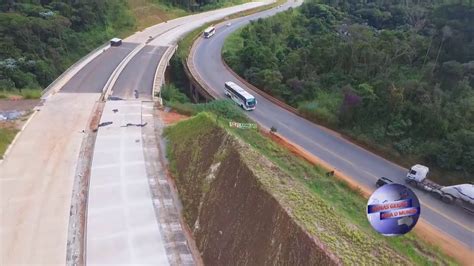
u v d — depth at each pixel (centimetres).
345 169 3048
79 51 5728
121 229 2242
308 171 2427
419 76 3766
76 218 2334
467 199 2509
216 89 4734
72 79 4503
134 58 5484
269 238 1791
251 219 1944
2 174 2670
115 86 4416
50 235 2191
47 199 2470
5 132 3139
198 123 3008
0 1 5466
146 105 3938
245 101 4097
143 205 2456
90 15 6188
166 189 2634
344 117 3644
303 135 3612
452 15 3962
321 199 1922
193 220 2319
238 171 2220
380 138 3350
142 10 7556
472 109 3062
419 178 2770
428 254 1822
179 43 6212
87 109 3741
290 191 1961
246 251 1878
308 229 1664
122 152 3025
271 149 2612
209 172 2455
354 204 2120
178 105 3925
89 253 2058
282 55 5450
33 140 3119
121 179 2695
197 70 5328
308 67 4578
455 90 3309
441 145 2966
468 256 2119
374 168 3084
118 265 2002
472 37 3747
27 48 4906
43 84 4634
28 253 2062
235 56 5612
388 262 1523
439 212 2531
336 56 4428
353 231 1680
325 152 3309
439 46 3912
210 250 2073
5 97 3834
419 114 3222
